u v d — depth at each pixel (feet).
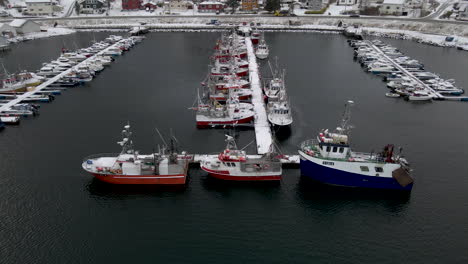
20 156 189.47
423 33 527.81
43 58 401.49
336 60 402.52
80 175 172.55
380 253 128.67
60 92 290.56
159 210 149.59
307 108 260.83
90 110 255.29
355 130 224.74
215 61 347.56
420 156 193.36
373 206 152.76
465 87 308.40
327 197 158.81
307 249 130.52
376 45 457.27
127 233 136.77
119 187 164.25
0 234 134.82
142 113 249.96
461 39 476.54
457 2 641.40
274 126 227.61
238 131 223.30
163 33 563.48
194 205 152.76
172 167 165.27
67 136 213.05
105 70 359.46
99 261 124.26
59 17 643.04
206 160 176.24
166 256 126.93
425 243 132.87
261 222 143.64
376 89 307.17
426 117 247.50
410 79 321.52
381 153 163.94
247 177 168.04
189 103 269.85
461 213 147.84
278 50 447.83
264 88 290.35
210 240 134.10
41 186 163.53
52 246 130.11
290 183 168.86
